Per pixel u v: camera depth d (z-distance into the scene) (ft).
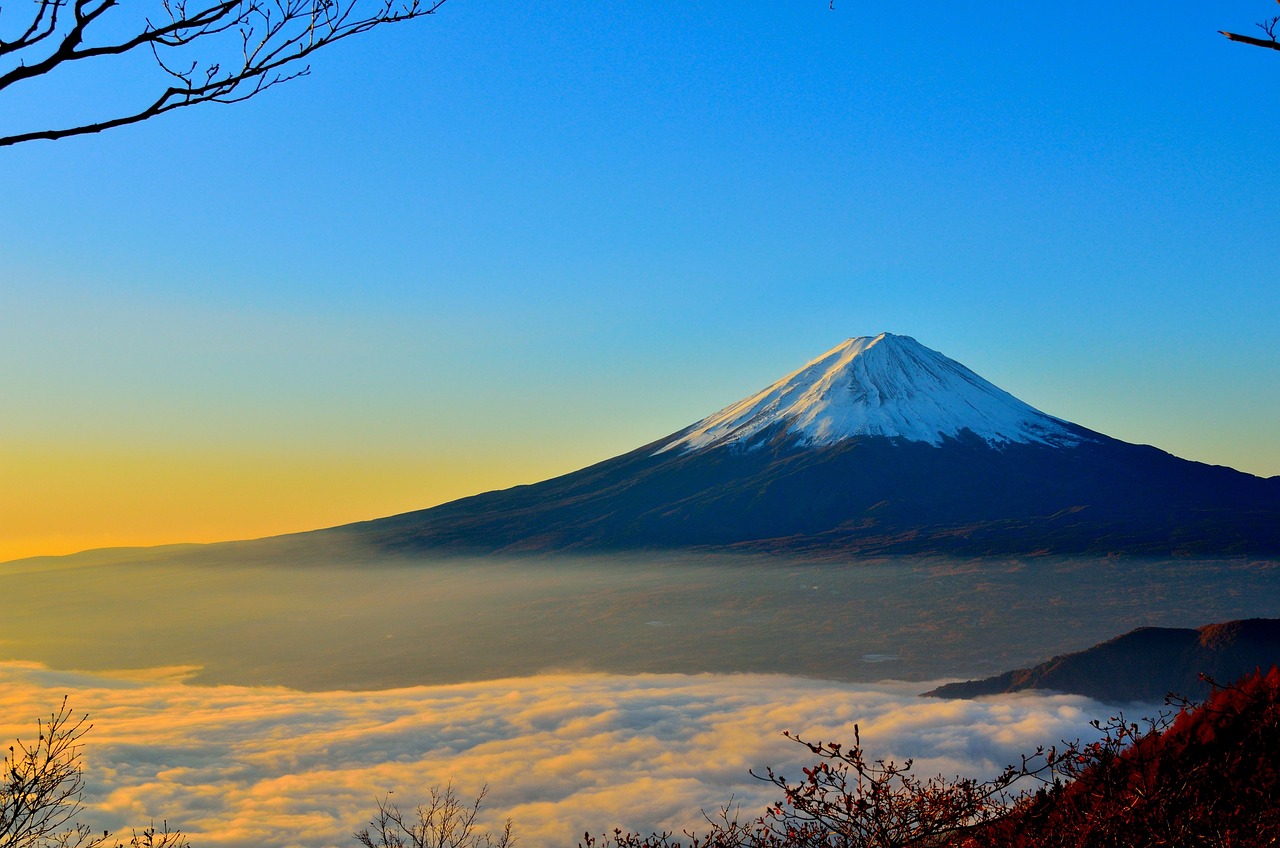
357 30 14.42
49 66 12.57
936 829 17.29
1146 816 16.55
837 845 17.33
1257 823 16.14
